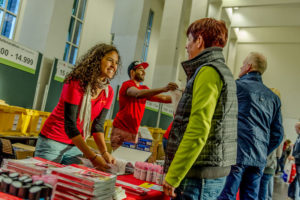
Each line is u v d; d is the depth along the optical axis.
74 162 1.71
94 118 1.78
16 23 4.64
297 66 11.58
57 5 4.49
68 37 6.25
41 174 1.11
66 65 4.39
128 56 6.65
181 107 1.22
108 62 1.62
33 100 3.89
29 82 3.77
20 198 0.95
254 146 1.85
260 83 2.04
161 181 1.67
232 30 11.54
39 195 0.98
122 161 1.87
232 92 1.22
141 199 1.33
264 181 2.95
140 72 2.57
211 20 1.31
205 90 1.12
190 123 1.12
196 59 1.27
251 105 1.91
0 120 3.00
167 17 7.46
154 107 6.03
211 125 1.17
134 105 2.42
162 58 7.30
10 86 3.46
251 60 2.10
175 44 7.24
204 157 1.15
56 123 1.55
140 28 6.73
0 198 0.90
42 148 1.56
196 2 7.40
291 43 11.55
